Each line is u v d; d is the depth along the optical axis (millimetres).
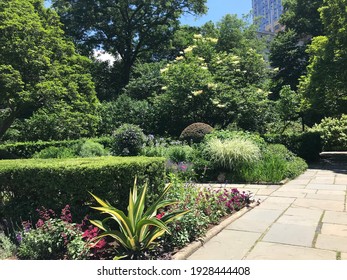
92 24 24938
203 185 7379
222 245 3639
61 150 11305
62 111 11180
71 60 12680
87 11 24266
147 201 4316
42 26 12188
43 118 13766
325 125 18172
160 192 4551
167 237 3543
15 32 10211
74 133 13742
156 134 14891
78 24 24734
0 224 4230
